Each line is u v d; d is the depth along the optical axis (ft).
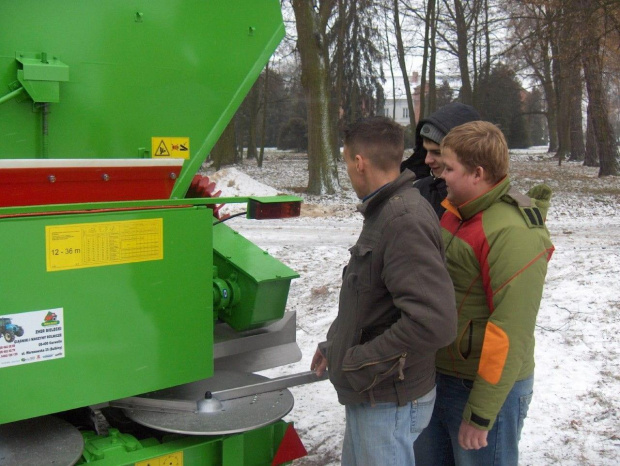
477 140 8.18
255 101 118.93
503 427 8.76
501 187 8.30
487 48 111.34
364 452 8.13
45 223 7.65
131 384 8.52
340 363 8.16
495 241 8.05
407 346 7.35
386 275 7.54
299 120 163.02
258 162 104.63
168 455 8.88
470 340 8.59
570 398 14.56
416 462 10.12
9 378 7.60
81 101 8.66
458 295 8.59
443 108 10.35
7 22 8.02
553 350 17.21
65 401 8.00
